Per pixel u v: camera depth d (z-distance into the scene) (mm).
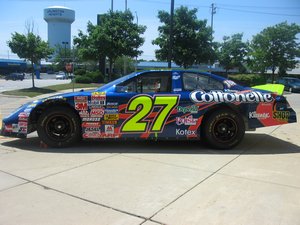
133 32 32812
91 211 3912
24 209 3957
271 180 5012
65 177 5059
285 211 3949
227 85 7016
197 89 6902
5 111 13867
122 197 4320
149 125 6715
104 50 32344
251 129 6938
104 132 6707
